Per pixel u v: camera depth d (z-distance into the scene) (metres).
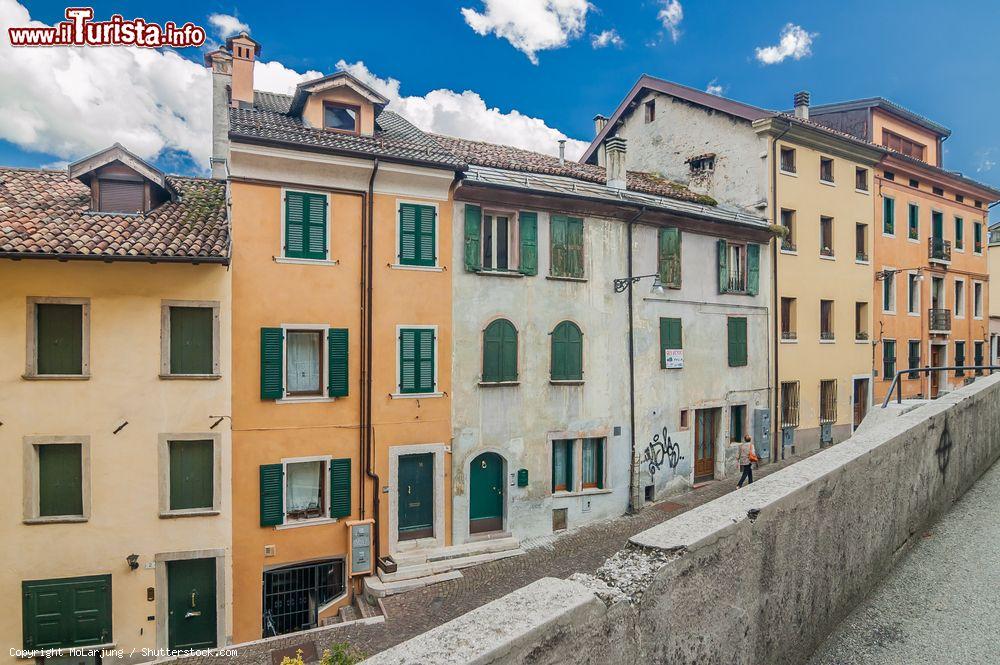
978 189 33.22
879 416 9.60
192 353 13.76
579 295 18.31
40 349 12.98
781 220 23.88
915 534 5.98
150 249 12.84
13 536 12.67
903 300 29.19
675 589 3.11
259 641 12.50
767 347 23.25
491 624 2.39
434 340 16.05
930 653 4.13
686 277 20.78
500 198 16.89
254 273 14.28
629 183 22.67
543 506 17.58
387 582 14.45
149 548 13.28
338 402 15.01
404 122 19.92
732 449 22.20
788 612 4.02
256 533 14.12
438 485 16.03
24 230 12.62
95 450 13.04
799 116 27.14
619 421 18.98
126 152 14.12
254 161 14.26
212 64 18.56
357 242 15.32
